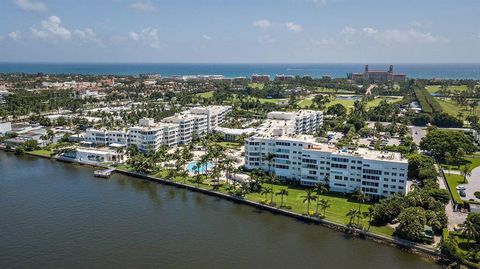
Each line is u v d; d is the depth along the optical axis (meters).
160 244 180.50
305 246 182.75
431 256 172.75
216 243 183.38
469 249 169.75
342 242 187.38
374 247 182.50
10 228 192.88
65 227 195.50
